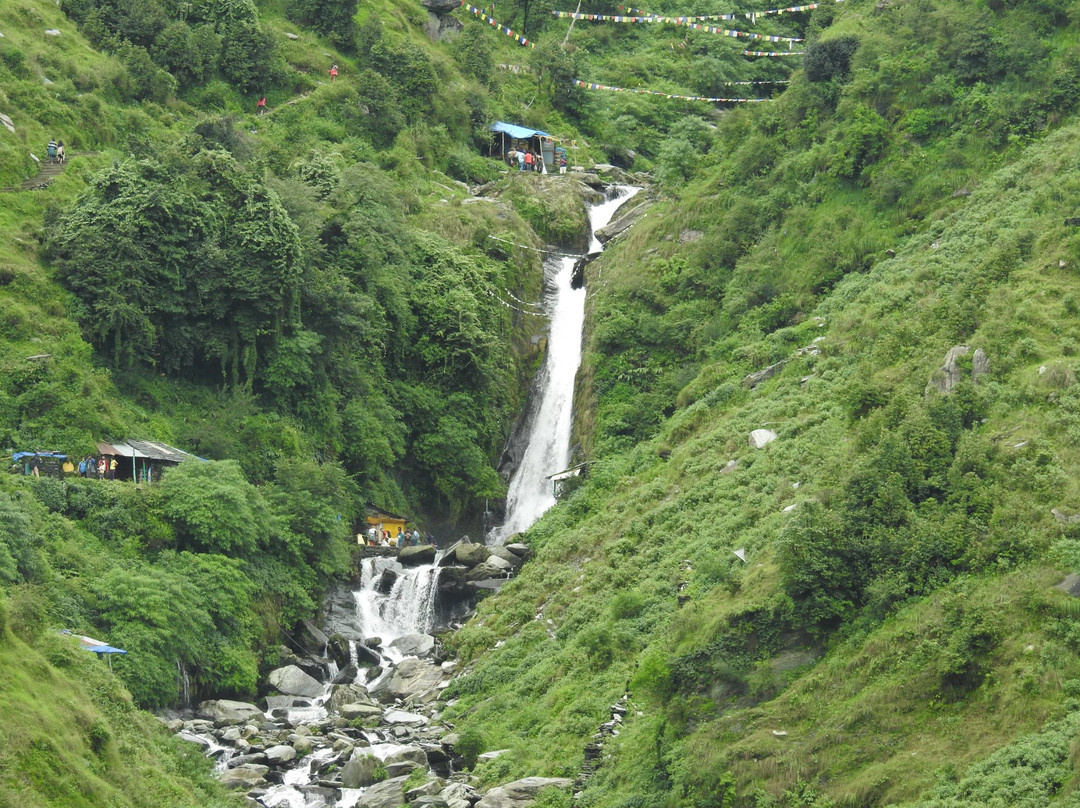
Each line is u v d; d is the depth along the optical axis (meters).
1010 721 31.27
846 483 39.47
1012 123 65.88
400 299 71.56
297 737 45.31
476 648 52.41
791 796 32.53
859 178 68.56
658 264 73.94
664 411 65.31
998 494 37.22
